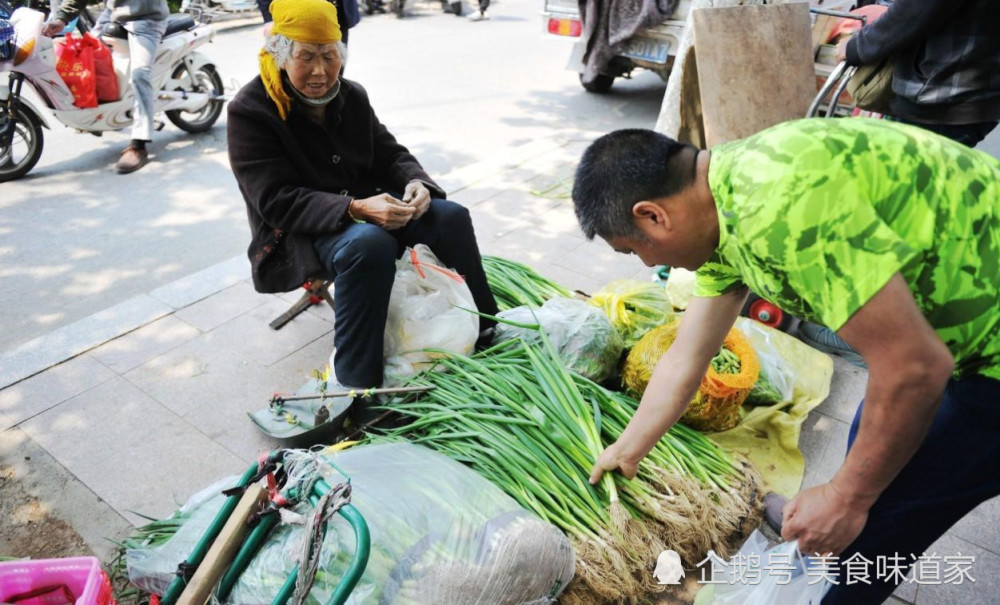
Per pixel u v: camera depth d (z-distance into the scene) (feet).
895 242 3.66
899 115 9.46
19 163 16.21
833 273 3.78
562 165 16.88
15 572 4.84
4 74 16.44
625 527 6.27
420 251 8.72
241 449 8.24
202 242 13.55
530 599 5.57
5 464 7.96
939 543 7.25
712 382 7.65
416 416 7.74
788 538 5.07
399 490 5.68
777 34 11.41
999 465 4.72
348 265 7.80
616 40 20.56
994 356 4.42
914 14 8.23
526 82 24.84
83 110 16.25
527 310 8.99
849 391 9.40
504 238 13.24
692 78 11.23
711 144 10.75
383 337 8.21
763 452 8.20
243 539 4.68
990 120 8.80
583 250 12.89
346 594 4.15
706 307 5.85
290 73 7.84
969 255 4.09
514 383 7.74
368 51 28.37
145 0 15.79
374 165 9.71
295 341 10.27
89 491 7.63
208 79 19.39
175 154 17.89
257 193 8.13
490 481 6.57
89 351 9.95
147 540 6.22
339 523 5.14
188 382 9.34
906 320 3.69
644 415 6.37
